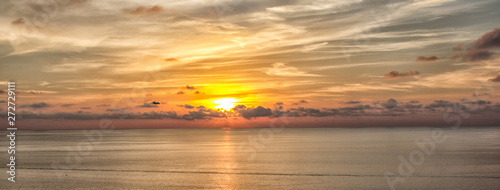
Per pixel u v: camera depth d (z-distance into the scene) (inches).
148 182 663.1
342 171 784.3
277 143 1953.7
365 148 1477.6
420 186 616.1
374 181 661.9
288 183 645.9
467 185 623.5
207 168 850.8
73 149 1596.9
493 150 1289.4
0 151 1497.3
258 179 684.7
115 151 1450.5
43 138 3053.6
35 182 670.5
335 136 3038.9
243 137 3132.4
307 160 1015.0
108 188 607.2
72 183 657.6
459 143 1745.8
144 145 1882.4
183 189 593.0
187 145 1852.9
